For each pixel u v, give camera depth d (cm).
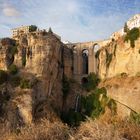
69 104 10556
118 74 10312
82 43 12394
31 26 11519
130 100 9056
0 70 9169
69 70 11594
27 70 9512
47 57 9688
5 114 8056
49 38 9950
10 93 8606
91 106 10112
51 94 9681
